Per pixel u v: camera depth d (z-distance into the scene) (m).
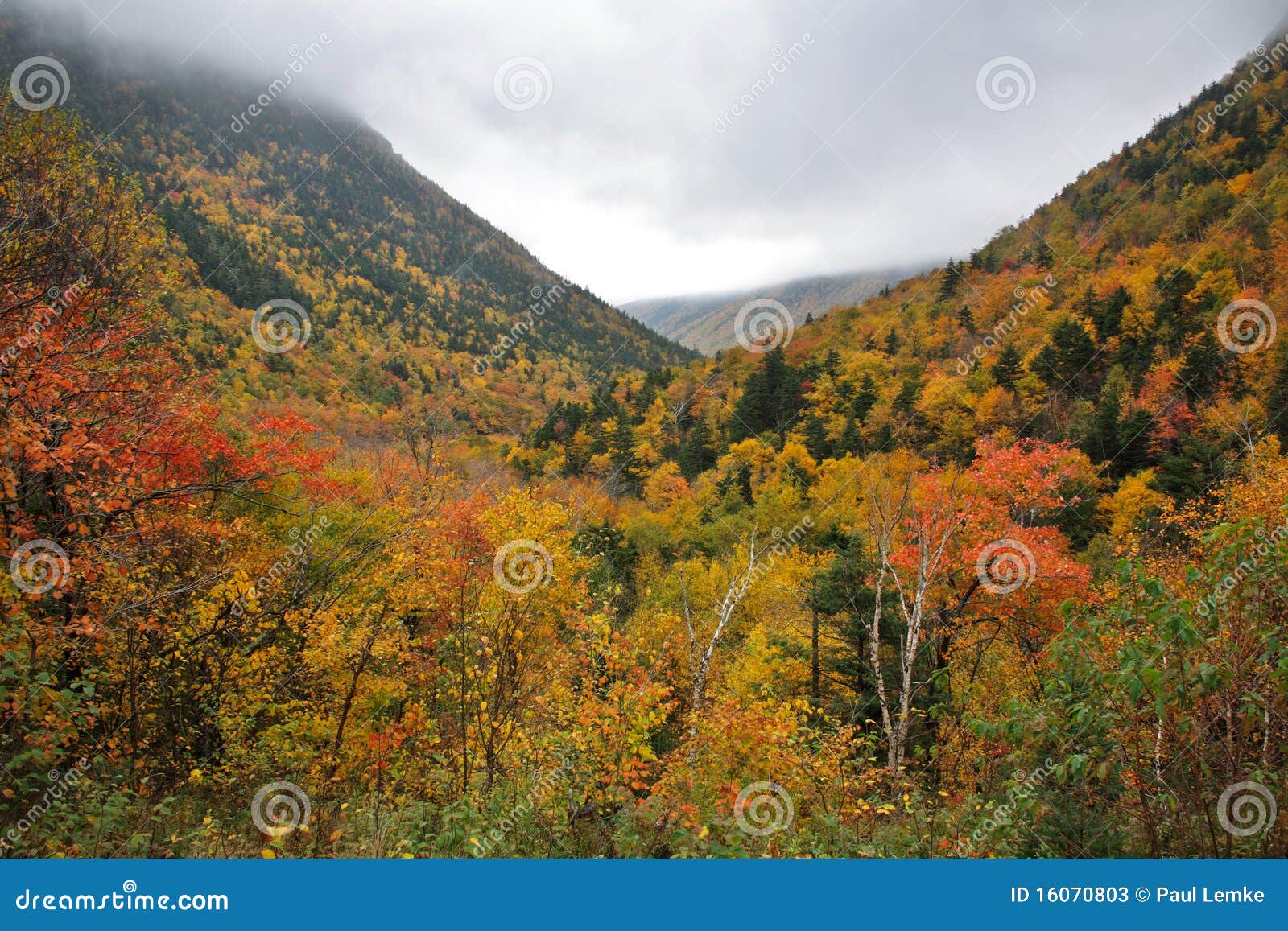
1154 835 5.20
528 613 12.00
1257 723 5.59
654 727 9.90
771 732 9.09
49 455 7.33
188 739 10.02
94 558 8.38
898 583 12.70
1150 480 37.28
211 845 7.13
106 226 11.06
